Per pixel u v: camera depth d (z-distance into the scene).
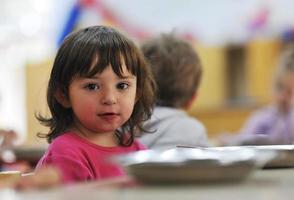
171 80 2.70
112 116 1.92
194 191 0.99
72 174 1.80
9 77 7.18
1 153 3.03
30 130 6.80
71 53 1.94
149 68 2.20
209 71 6.92
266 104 6.48
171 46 2.75
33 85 6.92
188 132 2.50
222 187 1.04
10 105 7.11
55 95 2.02
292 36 5.93
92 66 1.89
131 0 6.12
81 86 1.92
